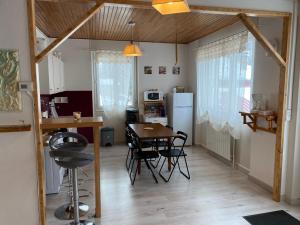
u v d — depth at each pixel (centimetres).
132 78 655
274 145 346
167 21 435
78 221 267
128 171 448
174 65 666
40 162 250
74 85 613
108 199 339
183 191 364
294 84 315
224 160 499
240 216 295
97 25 466
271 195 350
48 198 343
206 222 282
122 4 255
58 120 282
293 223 280
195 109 626
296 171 321
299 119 314
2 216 250
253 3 293
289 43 308
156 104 655
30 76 241
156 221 284
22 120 244
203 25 461
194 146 629
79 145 294
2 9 231
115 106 640
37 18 407
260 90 371
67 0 247
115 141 657
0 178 245
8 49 235
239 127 438
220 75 485
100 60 618
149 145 467
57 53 549
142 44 640
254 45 391
